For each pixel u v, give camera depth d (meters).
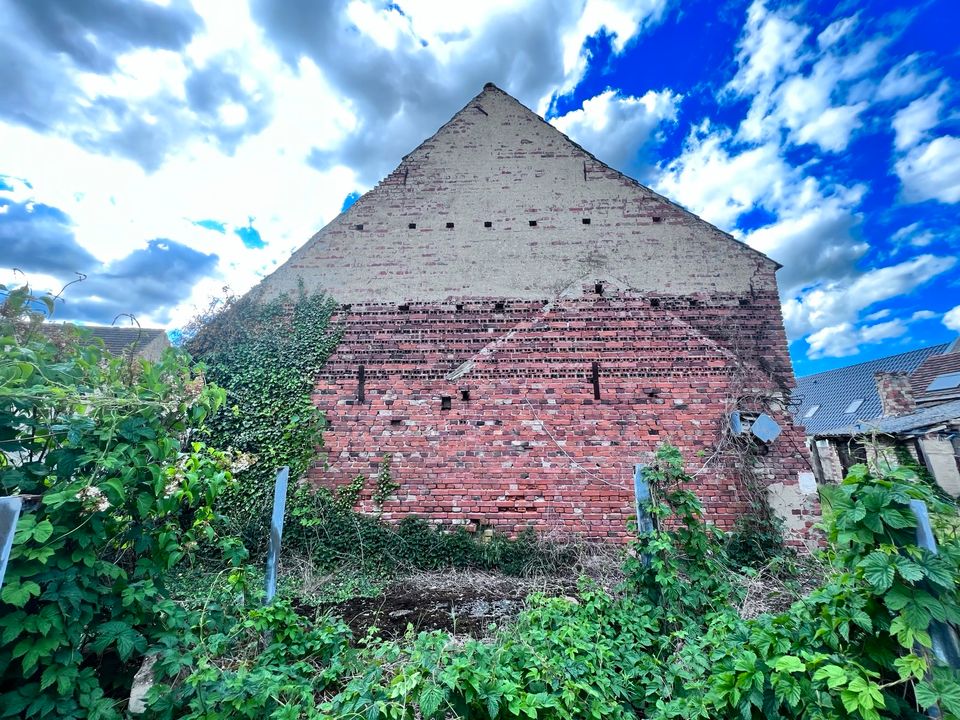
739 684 2.40
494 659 2.74
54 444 2.83
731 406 7.44
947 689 2.04
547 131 8.99
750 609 4.27
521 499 7.25
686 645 3.18
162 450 3.04
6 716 2.23
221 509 6.93
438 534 7.02
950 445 12.67
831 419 32.12
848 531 2.46
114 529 2.82
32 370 2.79
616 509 7.14
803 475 7.16
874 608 2.36
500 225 8.49
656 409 7.52
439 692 2.36
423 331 8.01
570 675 2.77
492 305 8.09
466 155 8.90
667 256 8.22
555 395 7.64
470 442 7.49
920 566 2.21
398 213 8.63
